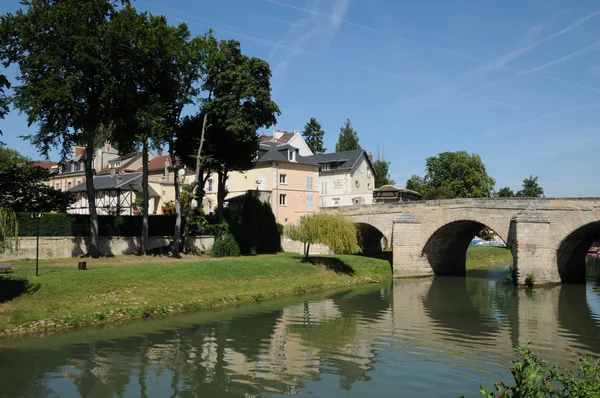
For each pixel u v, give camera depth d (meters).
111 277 25.47
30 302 21.33
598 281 39.59
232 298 27.58
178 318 22.86
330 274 37.34
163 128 32.62
